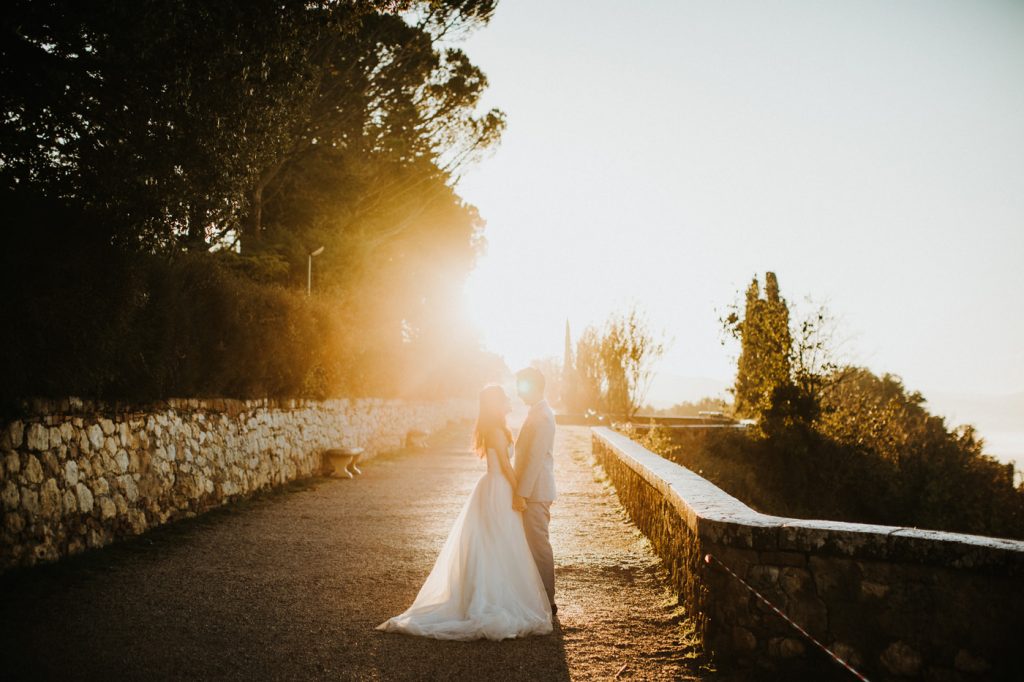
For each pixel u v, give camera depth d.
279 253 21.70
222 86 7.64
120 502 7.77
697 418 30.83
